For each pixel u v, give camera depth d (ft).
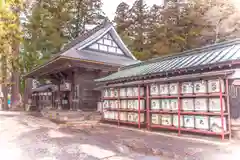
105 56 50.57
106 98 33.78
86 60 40.81
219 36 80.23
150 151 15.88
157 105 24.56
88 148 16.88
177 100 22.06
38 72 55.62
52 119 38.81
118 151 15.96
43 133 24.11
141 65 32.91
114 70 48.37
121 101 30.22
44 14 72.90
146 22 100.27
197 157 14.03
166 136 22.06
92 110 45.34
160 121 24.13
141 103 26.73
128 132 25.23
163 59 28.48
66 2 82.74
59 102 54.49
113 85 31.24
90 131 26.17
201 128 19.63
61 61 41.27
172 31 82.99
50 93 69.82
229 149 15.78
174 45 80.23
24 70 78.54
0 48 37.63
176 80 21.63
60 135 23.09
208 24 80.28
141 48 97.81
